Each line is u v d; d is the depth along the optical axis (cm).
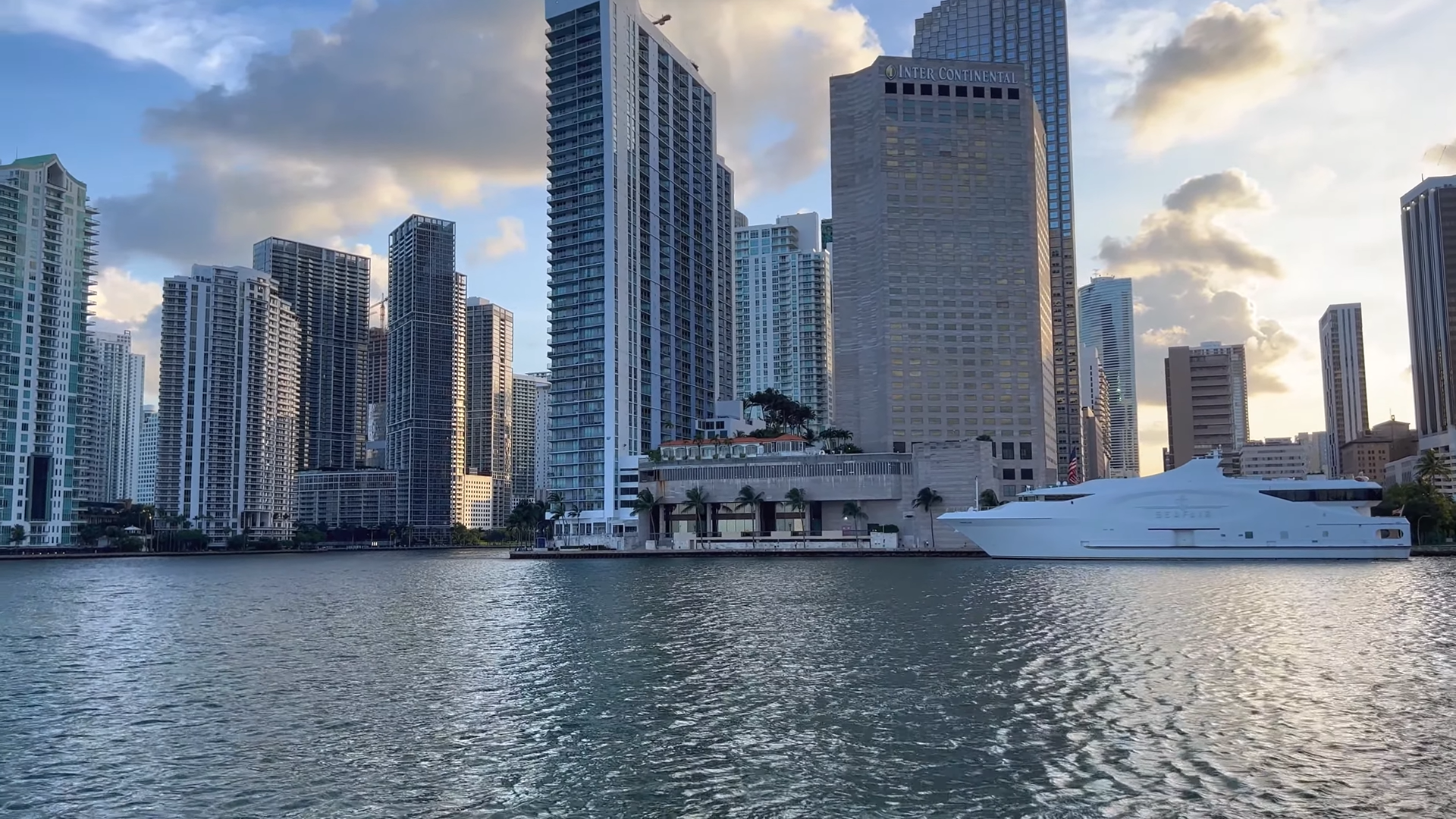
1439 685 4531
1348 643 5753
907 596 9112
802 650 5803
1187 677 4753
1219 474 13975
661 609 8462
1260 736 3662
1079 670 4972
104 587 13900
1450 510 19162
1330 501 13625
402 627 7588
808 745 3650
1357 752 3453
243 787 3328
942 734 3766
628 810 3027
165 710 4538
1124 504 14238
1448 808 2909
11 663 6134
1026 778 3231
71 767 3597
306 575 17038
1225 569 12106
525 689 4791
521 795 3175
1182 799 3012
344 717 4278
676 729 3928
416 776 3400
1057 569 12719
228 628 7850
